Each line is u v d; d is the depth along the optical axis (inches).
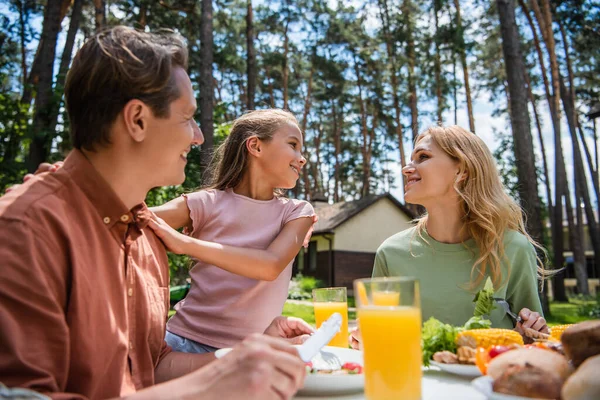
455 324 78.7
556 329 54.3
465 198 79.1
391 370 32.5
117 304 44.9
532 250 82.4
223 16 873.5
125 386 46.3
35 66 547.2
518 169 352.8
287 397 31.4
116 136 44.9
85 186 44.0
